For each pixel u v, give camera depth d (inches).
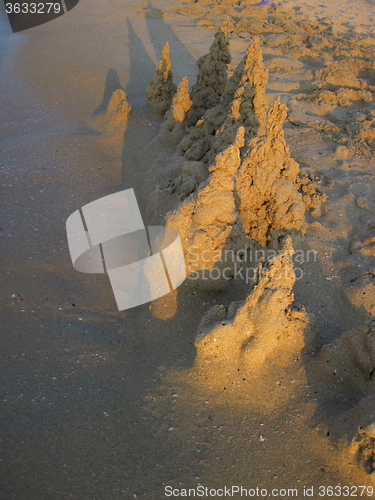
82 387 22.9
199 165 33.6
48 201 37.6
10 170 40.8
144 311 27.7
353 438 19.7
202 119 37.7
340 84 55.7
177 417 21.8
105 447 20.6
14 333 25.2
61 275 30.5
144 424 21.6
